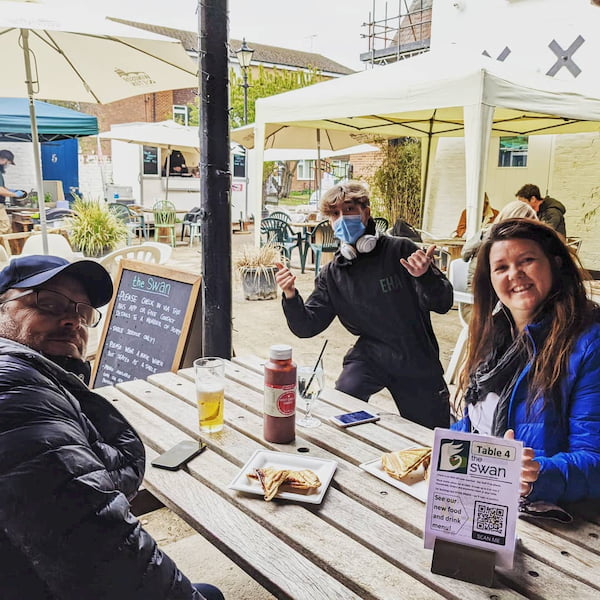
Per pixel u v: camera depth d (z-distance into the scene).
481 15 8.39
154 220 12.00
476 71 3.90
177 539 2.45
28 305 1.03
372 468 1.45
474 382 1.53
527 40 7.93
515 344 1.43
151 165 14.00
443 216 9.50
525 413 1.38
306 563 1.09
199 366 1.70
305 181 19.86
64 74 4.16
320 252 8.42
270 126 7.39
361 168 12.07
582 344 1.32
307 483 1.34
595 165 7.62
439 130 8.16
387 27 12.30
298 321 2.52
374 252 2.50
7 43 3.87
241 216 14.36
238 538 1.17
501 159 8.63
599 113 4.72
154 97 19.20
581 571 1.07
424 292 2.36
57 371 0.99
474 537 1.05
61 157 13.57
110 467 1.08
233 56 17.55
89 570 0.83
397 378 2.57
